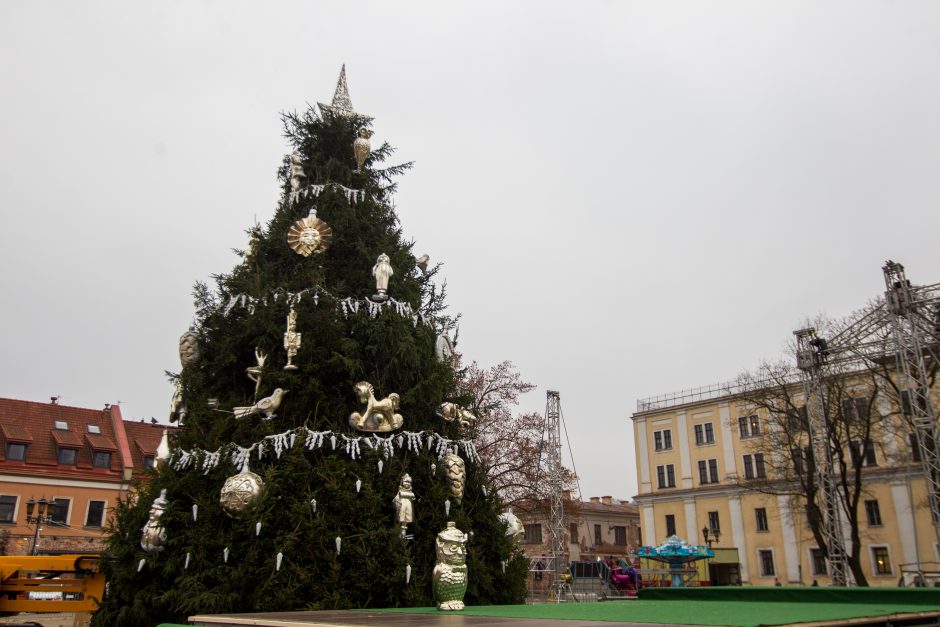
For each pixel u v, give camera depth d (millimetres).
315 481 11289
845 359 27344
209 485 11086
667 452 55844
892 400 30953
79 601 12094
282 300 12734
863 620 5594
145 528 10625
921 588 8586
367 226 14508
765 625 4590
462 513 12305
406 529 11586
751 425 50812
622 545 71875
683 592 11227
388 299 13516
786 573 46406
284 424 11875
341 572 10734
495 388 33125
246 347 12945
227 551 10273
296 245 13797
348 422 12258
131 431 45781
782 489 44156
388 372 12953
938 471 23172
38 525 34219
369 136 15633
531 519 37188
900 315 24109
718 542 47812
